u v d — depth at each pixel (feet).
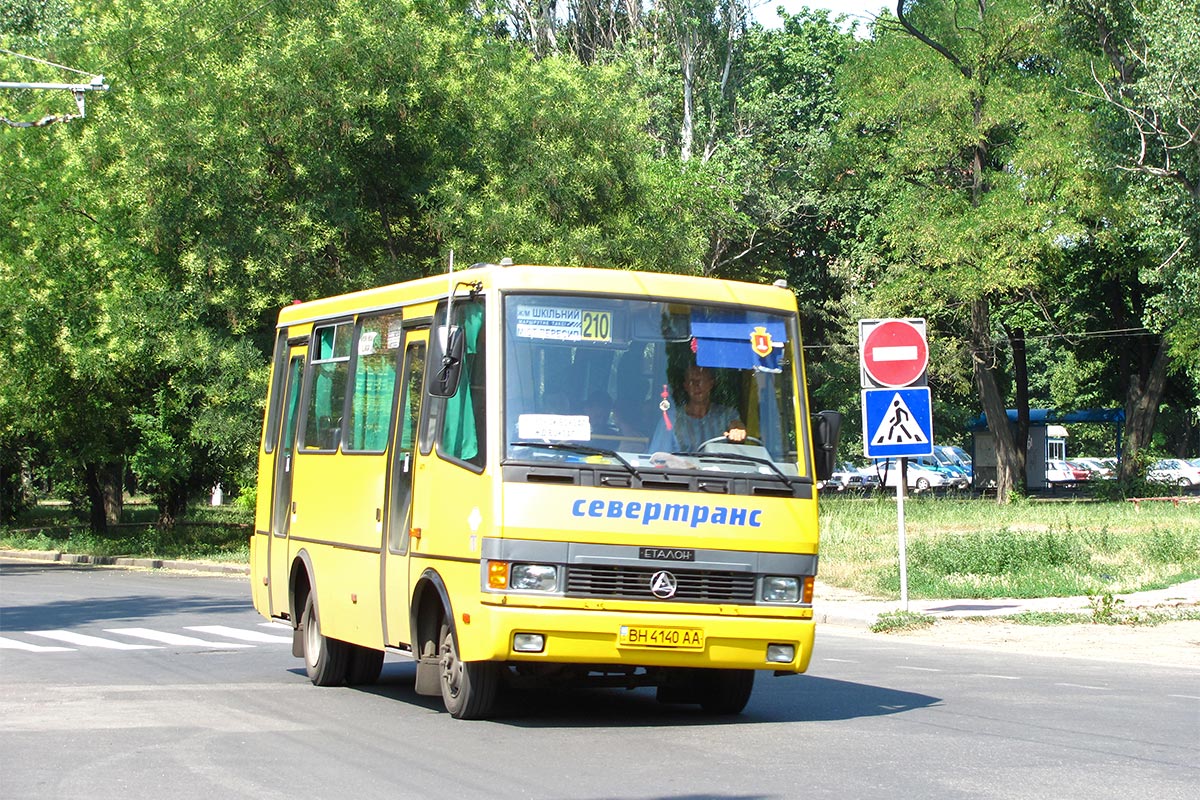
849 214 267.80
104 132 140.67
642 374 44.42
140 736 41.81
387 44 134.10
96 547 164.25
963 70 226.17
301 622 58.70
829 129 271.08
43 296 153.28
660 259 150.41
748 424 44.98
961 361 256.32
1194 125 167.22
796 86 277.64
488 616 41.70
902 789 33.63
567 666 44.96
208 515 252.62
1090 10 179.83
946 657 67.67
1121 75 182.19
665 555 42.50
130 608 93.30
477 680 44.52
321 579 55.26
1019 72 226.79
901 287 223.10
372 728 43.75
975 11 223.51
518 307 43.98
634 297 45.03
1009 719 46.14
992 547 108.68
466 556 43.04
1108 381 304.71
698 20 255.91
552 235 139.85
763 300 46.62
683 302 45.47
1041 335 290.35
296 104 131.13
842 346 276.21
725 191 234.38
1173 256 182.39
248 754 38.73
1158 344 279.28
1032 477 315.78
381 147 136.26
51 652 66.80
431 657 46.83
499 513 41.86
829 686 55.88
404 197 139.44
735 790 33.55
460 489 43.88
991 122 218.79
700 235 173.47
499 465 42.29
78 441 173.06
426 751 39.37
